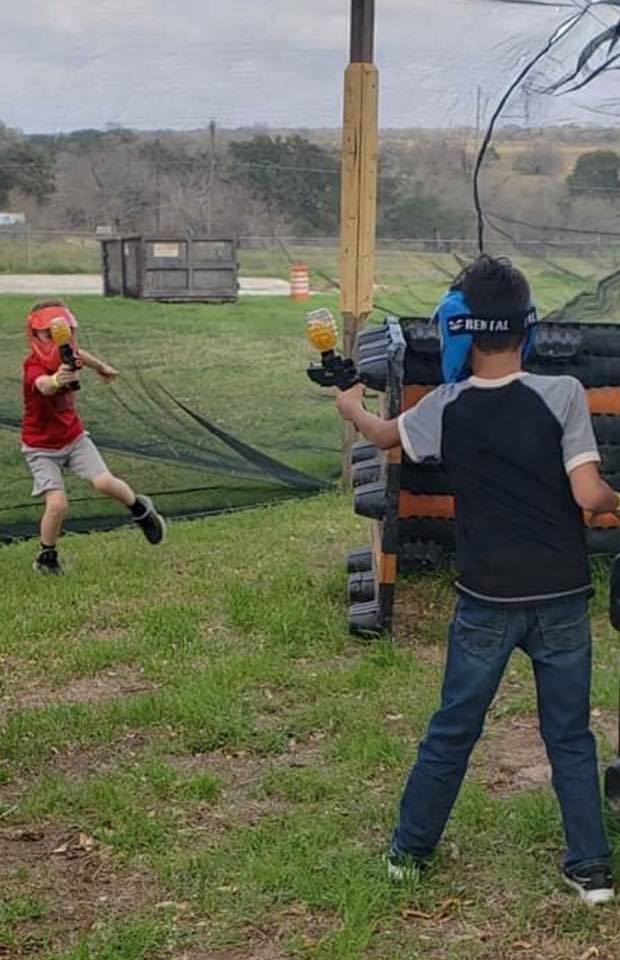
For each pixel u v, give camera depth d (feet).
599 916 11.48
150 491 31.04
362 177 29.17
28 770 15.26
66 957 10.97
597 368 22.00
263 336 31.73
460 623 11.59
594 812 11.69
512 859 12.50
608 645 19.81
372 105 28.89
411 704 17.02
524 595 11.20
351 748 15.39
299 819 13.58
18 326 30.55
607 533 22.53
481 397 11.26
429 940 11.21
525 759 15.28
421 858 12.23
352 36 28.76
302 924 11.55
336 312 32.14
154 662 19.20
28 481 29.81
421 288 29.94
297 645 19.80
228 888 12.16
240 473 31.65
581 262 28.73
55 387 23.77
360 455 23.30
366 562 22.67
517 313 11.14
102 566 25.30
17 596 23.15
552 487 11.14
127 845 13.15
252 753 15.69
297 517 29.73
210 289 31.55
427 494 22.84
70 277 31.12
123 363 31.01
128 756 15.62
